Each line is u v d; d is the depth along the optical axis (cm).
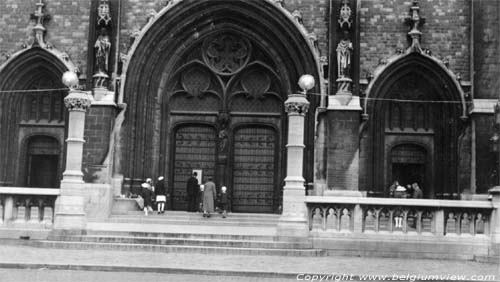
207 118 3356
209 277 1658
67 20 3238
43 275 1617
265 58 3325
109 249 2170
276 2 3141
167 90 3325
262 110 3347
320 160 3030
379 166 3100
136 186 3150
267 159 3331
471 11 3100
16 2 3266
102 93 3089
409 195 3134
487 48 3008
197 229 2472
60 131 3297
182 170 3356
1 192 2295
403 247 2178
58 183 3272
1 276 1590
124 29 3209
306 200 2241
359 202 2216
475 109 2978
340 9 3058
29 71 3288
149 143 3231
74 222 2267
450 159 3089
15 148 3291
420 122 3175
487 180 2944
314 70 3097
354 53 3031
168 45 3272
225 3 3203
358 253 2184
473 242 2173
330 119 2992
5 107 3259
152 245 2180
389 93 3145
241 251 2139
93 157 3052
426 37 3119
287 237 2206
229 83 3331
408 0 3139
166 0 3209
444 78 3083
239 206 3319
